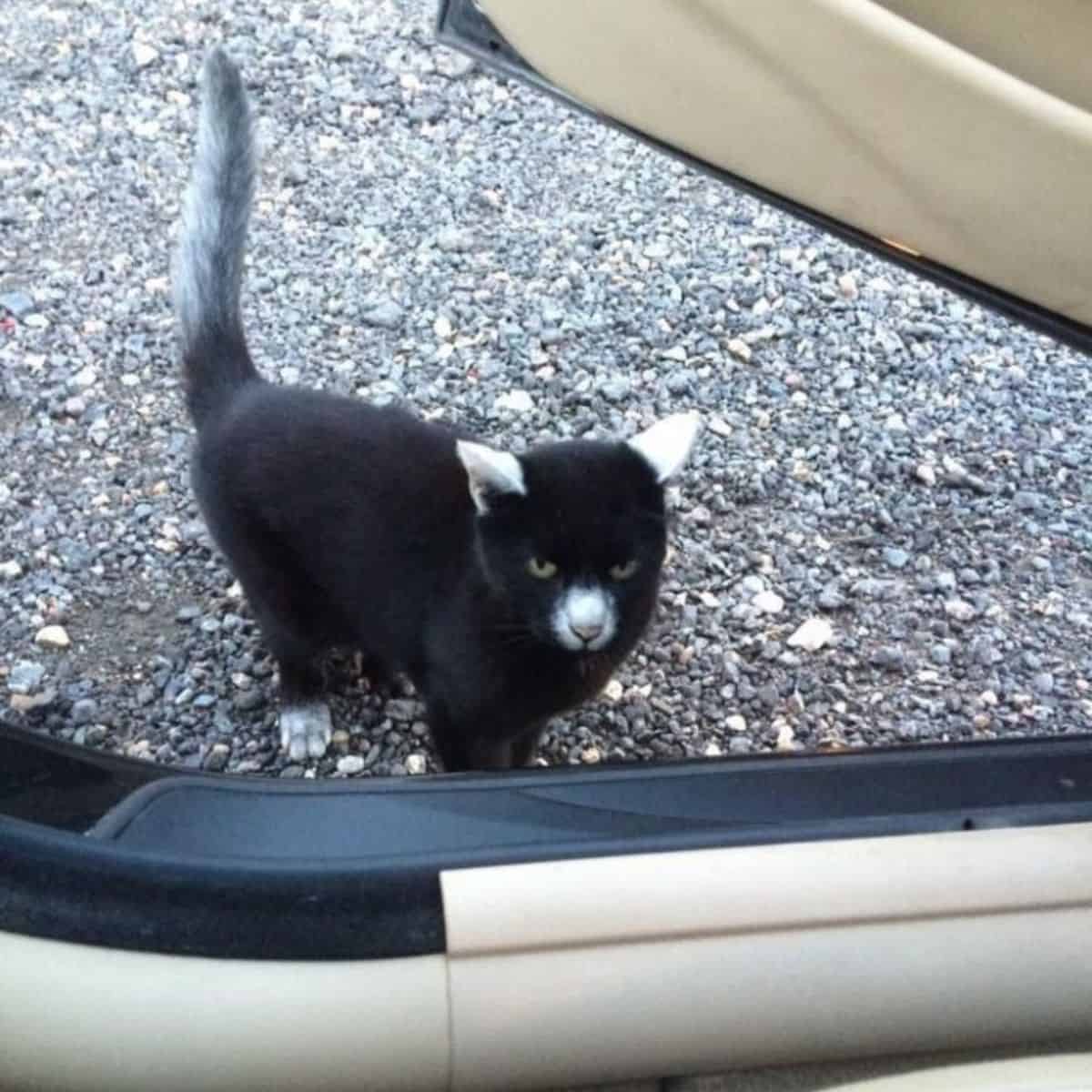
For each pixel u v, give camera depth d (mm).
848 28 529
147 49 1587
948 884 601
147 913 565
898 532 1182
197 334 996
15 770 631
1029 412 1301
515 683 895
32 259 1337
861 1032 602
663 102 618
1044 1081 545
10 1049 552
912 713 1045
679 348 1320
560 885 583
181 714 1004
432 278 1360
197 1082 561
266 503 941
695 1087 617
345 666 1058
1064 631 1117
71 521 1114
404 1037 572
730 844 611
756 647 1075
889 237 609
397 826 629
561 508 833
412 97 1566
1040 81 523
